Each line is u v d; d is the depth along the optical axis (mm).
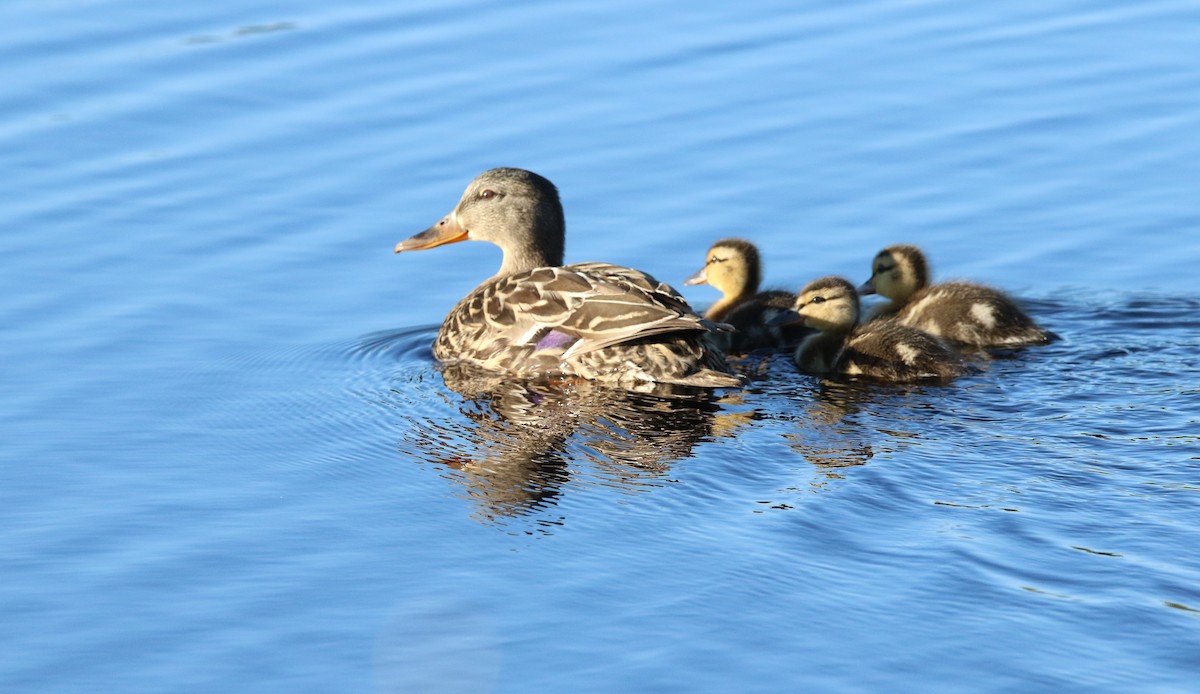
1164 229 16672
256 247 16406
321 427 12266
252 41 20406
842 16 21234
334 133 18469
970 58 20109
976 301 14484
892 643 8539
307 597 9258
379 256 16422
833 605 8938
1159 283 15805
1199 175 17484
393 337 14781
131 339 14359
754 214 17188
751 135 18516
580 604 9031
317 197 17344
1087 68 19750
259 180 17562
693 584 9227
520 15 21219
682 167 18000
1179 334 14430
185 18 20969
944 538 9711
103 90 19141
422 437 11961
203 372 13664
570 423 12141
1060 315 15086
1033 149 18109
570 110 19000
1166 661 8320
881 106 19031
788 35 20766
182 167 17750
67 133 18297
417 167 17875
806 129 18625
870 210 17250
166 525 10344
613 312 13008
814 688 8133
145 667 8531
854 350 13734
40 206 16891
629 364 12953
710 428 11961
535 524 10156
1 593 9391
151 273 15758
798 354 14406
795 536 9812
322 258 16328
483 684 8219
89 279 15539
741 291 15828
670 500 10453
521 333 13477
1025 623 8695
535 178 15609
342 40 20516
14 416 12539
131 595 9344
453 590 9258
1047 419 12055
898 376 13383
